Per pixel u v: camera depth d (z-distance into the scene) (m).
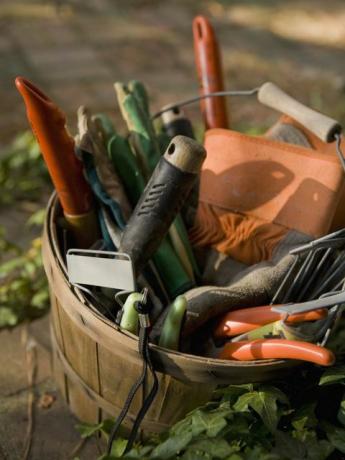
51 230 1.34
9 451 1.40
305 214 1.30
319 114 1.30
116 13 4.23
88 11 4.24
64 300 1.24
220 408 1.16
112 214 1.39
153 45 3.76
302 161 1.31
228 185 1.37
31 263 1.83
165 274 1.37
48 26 3.93
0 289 1.83
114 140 1.42
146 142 1.47
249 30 4.07
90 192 1.39
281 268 1.29
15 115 2.92
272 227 1.33
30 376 1.60
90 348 1.25
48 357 1.66
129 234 1.25
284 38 3.97
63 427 1.46
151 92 3.21
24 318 1.78
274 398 1.16
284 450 1.11
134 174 1.43
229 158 1.38
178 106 1.56
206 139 1.42
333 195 1.28
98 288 1.31
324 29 4.16
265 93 1.41
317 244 1.18
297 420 1.19
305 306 1.09
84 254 1.40
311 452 1.13
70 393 1.46
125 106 1.49
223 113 1.65
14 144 2.54
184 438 1.08
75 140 1.35
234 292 1.26
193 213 1.50
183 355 1.13
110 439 1.17
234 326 1.24
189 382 1.17
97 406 1.36
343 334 1.35
